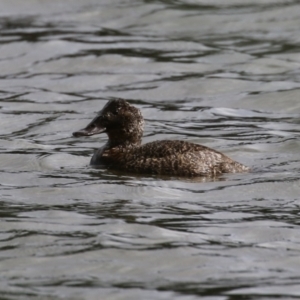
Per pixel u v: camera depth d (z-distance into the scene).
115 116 16.59
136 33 28.05
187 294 11.41
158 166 15.91
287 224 13.75
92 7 30.53
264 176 15.94
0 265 12.34
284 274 12.00
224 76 24.00
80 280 11.87
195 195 15.03
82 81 23.98
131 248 12.81
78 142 18.92
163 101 22.45
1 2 31.23
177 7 30.25
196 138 19.06
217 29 28.47
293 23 28.81
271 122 20.58
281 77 23.98
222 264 12.34
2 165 17.09
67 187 15.46
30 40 27.19
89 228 13.57
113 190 15.24
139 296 11.35
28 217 14.06
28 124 20.55
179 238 13.17
